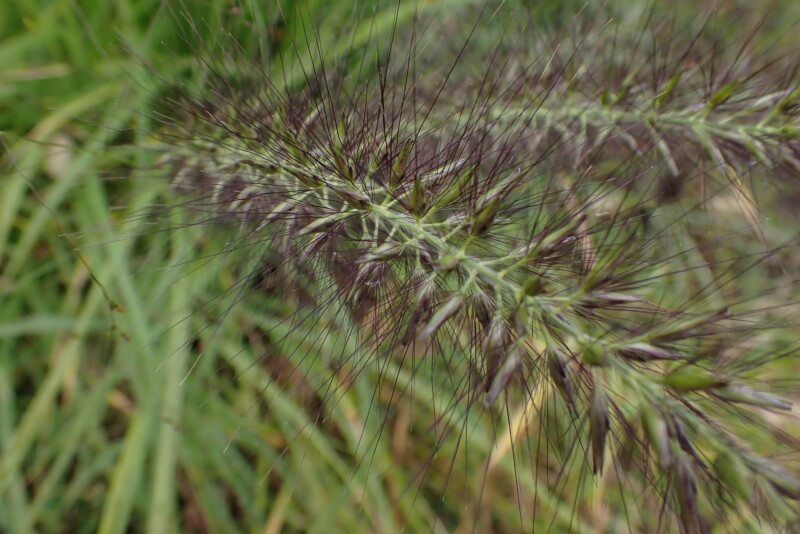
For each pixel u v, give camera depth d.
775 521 0.08
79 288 0.15
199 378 0.14
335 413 0.15
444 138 0.12
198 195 0.13
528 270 0.08
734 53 0.15
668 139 0.12
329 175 0.09
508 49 0.14
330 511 0.15
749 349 0.08
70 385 0.15
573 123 0.12
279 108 0.11
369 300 0.10
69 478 0.15
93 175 0.14
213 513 0.15
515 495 0.16
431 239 0.08
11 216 0.14
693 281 0.15
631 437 0.08
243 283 0.12
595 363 0.07
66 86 0.15
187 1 0.14
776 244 0.16
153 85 0.14
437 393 0.15
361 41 0.15
